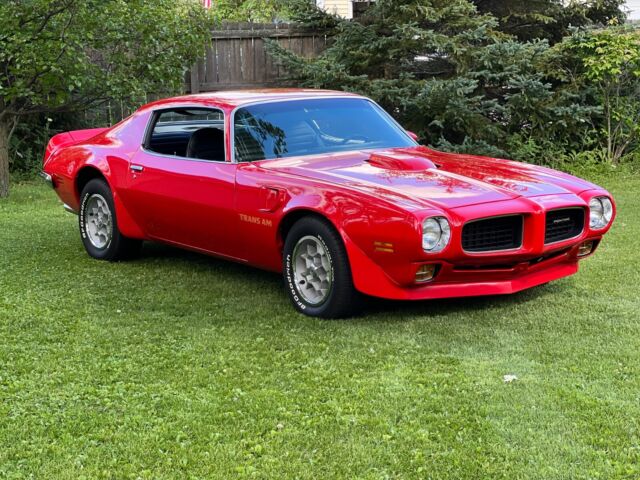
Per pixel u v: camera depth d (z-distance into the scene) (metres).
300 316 5.73
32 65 9.91
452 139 12.81
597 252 7.38
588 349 4.89
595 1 13.27
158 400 4.28
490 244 5.39
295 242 5.75
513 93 13.00
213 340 5.23
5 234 8.64
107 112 13.39
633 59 11.92
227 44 13.59
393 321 5.55
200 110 6.71
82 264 7.38
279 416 4.06
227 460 3.64
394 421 3.98
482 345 5.02
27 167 12.59
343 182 5.59
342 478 3.47
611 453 3.61
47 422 4.04
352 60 12.74
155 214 6.91
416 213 5.09
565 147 12.79
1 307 5.96
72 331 5.43
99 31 10.75
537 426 3.88
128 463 3.64
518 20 13.77
